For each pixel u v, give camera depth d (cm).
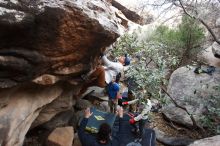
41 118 477
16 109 371
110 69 588
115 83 593
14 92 369
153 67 705
